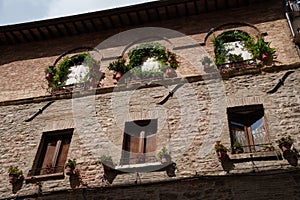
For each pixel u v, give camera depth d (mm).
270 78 10773
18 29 14234
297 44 11633
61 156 10641
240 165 9062
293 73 10734
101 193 9219
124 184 9203
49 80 12820
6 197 9781
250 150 9500
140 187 9109
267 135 9672
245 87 10727
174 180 9008
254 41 12305
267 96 10344
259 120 10109
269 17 12875
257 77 10891
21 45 14656
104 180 9523
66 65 13172
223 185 8719
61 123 11250
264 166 8914
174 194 8820
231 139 9836
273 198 8281
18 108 12078
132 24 14203
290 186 8391
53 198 9438
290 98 10148
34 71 13477
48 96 12141
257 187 8523
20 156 10688
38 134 11148
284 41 11938
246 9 13406
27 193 9742
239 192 8531
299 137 9273
